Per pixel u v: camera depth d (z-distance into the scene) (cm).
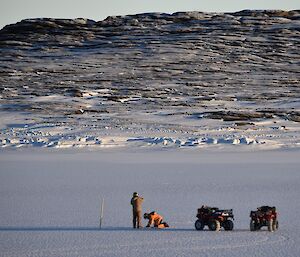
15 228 8244
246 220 8919
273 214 7981
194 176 15725
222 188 13025
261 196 11594
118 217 9281
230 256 6456
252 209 9956
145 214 8375
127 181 14600
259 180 14625
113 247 6956
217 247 6925
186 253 6612
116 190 12769
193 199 11250
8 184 13950
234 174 16212
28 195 11894
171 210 9900
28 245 7075
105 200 11169
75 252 6688
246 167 18262
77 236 7638
